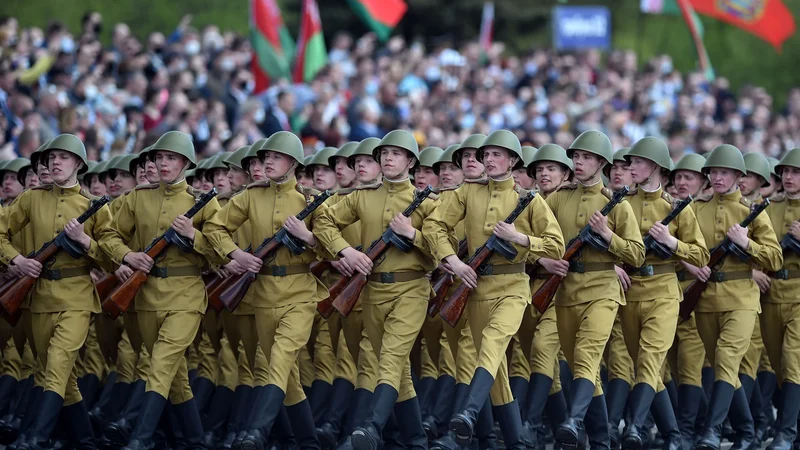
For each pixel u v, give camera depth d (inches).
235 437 1775.3
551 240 1617.9
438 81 3774.6
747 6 4387.3
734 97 4790.8
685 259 1726.1
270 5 3353.8
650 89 4124.0
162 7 4571.9
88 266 1704.0
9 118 2655.0
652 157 1766.7
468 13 5413.4
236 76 3243.1
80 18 4330.7
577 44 4156.0
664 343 1718.8
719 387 1784.0
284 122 3058.6
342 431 1792.6
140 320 1681.8
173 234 1659.7
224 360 1866.4
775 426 1838.1
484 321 1642.5
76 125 2701.8
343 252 1658.5
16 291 1673.2
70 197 1712.6
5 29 3016.7
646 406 1689.2
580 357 1648.6
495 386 1668.3
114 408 1897.1
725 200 1877.5
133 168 1969.7
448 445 1739.7
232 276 1722.4
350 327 1754.4
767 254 1798.7
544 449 1927.9
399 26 5398.6
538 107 3644.2
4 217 1716.3
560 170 1776.6
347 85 3624.5
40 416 1612.9
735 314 1820.9
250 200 1706.4
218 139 2908.5
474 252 1658.5
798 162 1884.8
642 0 4596.5
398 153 1697.8
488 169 1663.4
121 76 3061.0
